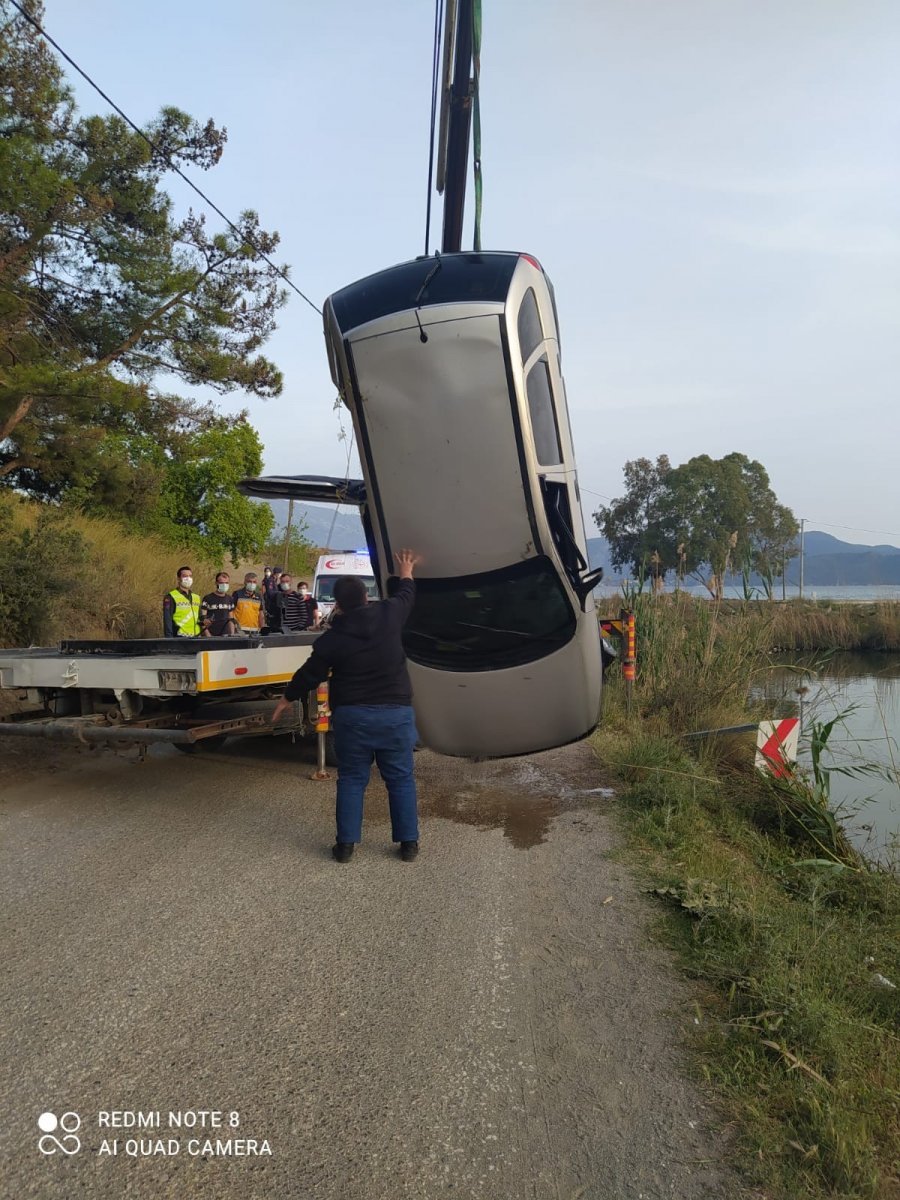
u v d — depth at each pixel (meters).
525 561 5.92
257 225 14.55
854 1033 3.46
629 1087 3.09
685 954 4.19
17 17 11.60
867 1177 2.60
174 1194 2.54
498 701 6.52
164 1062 3.19
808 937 4.44
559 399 6.02
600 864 5.53
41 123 12.16
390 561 5.98
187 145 13.88
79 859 5.40
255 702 8.08
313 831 6.14
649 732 9.61
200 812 6.55
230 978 3.86
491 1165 2.68
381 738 5.42
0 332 11.11
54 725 6.61
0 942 4.17
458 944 4.26
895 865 6.73
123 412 13.19
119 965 3.96
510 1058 3.26
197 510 25.34
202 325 14.46
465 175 8.49
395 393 5.50
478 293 5.52
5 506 12.88
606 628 11.03
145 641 7.02
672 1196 2.55
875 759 8.98
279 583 13.60
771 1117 2.92
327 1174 2.63
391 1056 3.27
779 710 10.27
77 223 12.38
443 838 6.10
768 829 7.32
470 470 5.58
